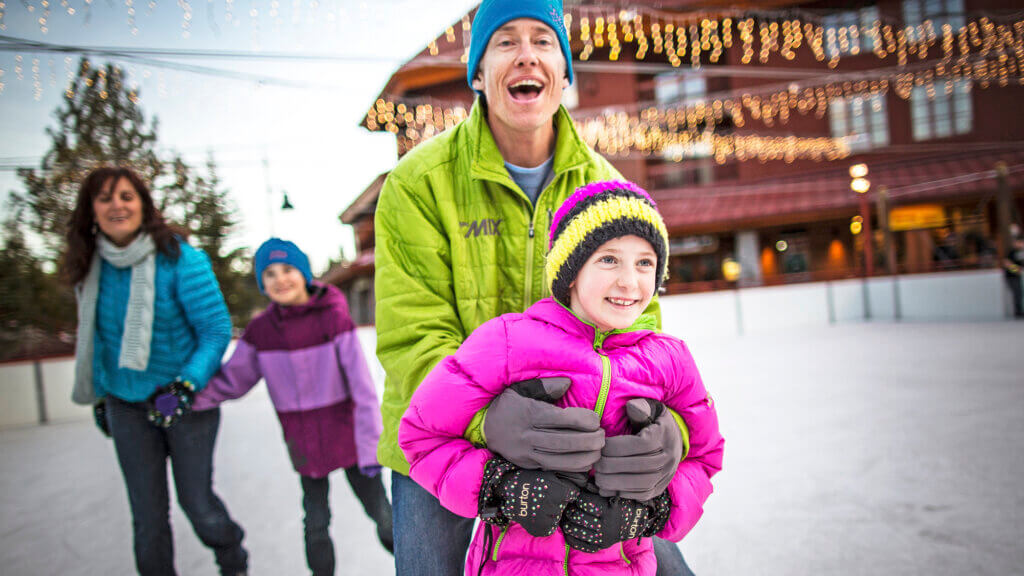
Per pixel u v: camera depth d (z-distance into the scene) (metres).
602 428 1.07
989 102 19.58
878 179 20.05
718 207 20.75
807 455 3.38
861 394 4.96
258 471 3.91
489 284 1.41
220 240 7.50
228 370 2.13
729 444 3.74
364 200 18.34
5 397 6.73
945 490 2.68
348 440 2.21
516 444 1.00
